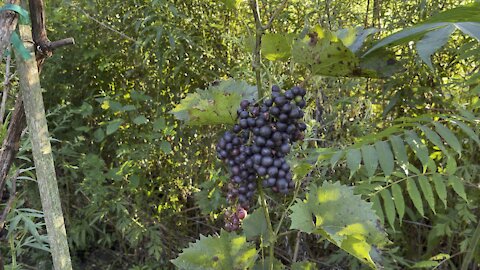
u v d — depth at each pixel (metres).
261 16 1.19
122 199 1.38
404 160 0.76
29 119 0.63
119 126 1.34
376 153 0.76
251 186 0.60
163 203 1.42
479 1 0.66
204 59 1.29
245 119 0.57
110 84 1.45
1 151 0.66
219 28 1.23
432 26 0.54
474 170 1.12
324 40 0.55
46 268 1.41
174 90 1.34
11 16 0.59
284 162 0.57
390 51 0.58
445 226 1.14
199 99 0.62
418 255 1.34
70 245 1.46
